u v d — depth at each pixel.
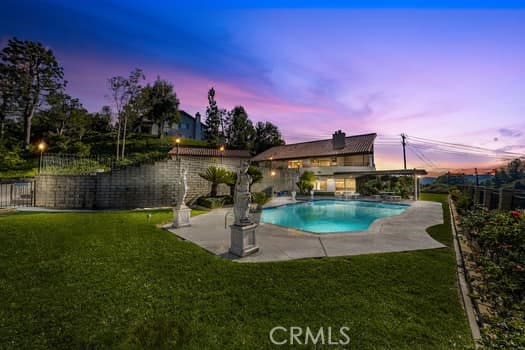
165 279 3.54
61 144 22.98
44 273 3.68
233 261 4.38
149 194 12.30
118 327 2.39
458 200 11.97
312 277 3.65
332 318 2.58
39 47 24.09
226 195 14.62
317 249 5.16
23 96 23.73
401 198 17.59
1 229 6.41
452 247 5.32
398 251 5.01
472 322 2.52
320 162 26.83
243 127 42.97
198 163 14.09
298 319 2.57
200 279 3.56
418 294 3.12
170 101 31.97
